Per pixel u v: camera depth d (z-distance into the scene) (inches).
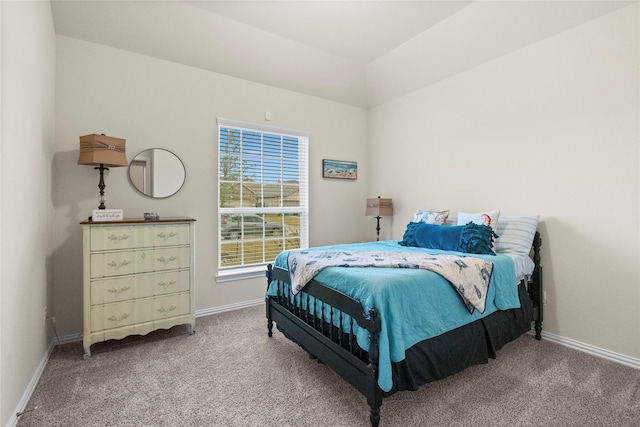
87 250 89.6
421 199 147.5
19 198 65.0
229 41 119.5
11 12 59.6
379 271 71.2
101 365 85.1
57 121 100.1
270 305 103.7
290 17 110.2
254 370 82.4
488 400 68.2
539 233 102.8
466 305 72.8
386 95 160.9
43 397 70.5
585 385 74.4
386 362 57.2
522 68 108.3
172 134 120.2
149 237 99.3
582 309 94.3
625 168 85.7
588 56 92.2
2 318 56.1
